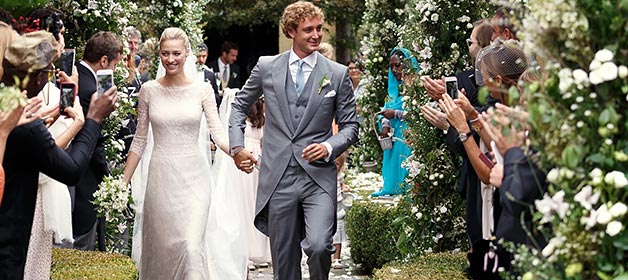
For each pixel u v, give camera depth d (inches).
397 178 428.8
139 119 287.6
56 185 244.8
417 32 291.3
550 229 159.9
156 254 283.4
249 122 394.6
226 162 322.7
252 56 1011.3
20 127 171.8
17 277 175.0
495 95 198.4
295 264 272.4
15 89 157.6
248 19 852.6
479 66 214.2
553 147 140.9
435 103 284.5
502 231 173.0
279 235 269.9
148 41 474.9
